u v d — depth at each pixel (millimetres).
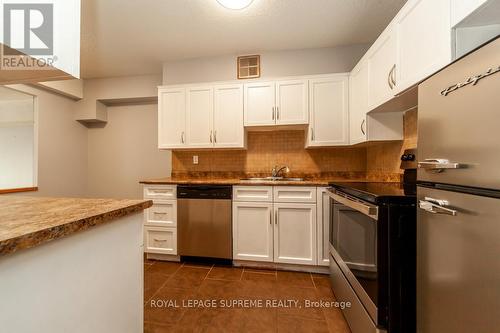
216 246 2385
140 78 3389
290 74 2740
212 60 2877
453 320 764
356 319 1323
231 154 3014
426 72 1136
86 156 3775
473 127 687
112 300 815
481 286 657
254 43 2574
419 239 953
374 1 1908
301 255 2230
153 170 3656
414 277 1064
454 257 761
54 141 3279
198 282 2045
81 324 691
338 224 1712
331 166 2820
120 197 3734
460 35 963
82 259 696
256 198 2311
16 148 3012
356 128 2242
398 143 2049
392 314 1065
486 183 644
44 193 3152
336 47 2664
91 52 2738
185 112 2727
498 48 605
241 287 1964
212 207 2389
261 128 2756
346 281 1522
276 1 1898
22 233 522
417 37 1211
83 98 3520
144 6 1947
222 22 2180
